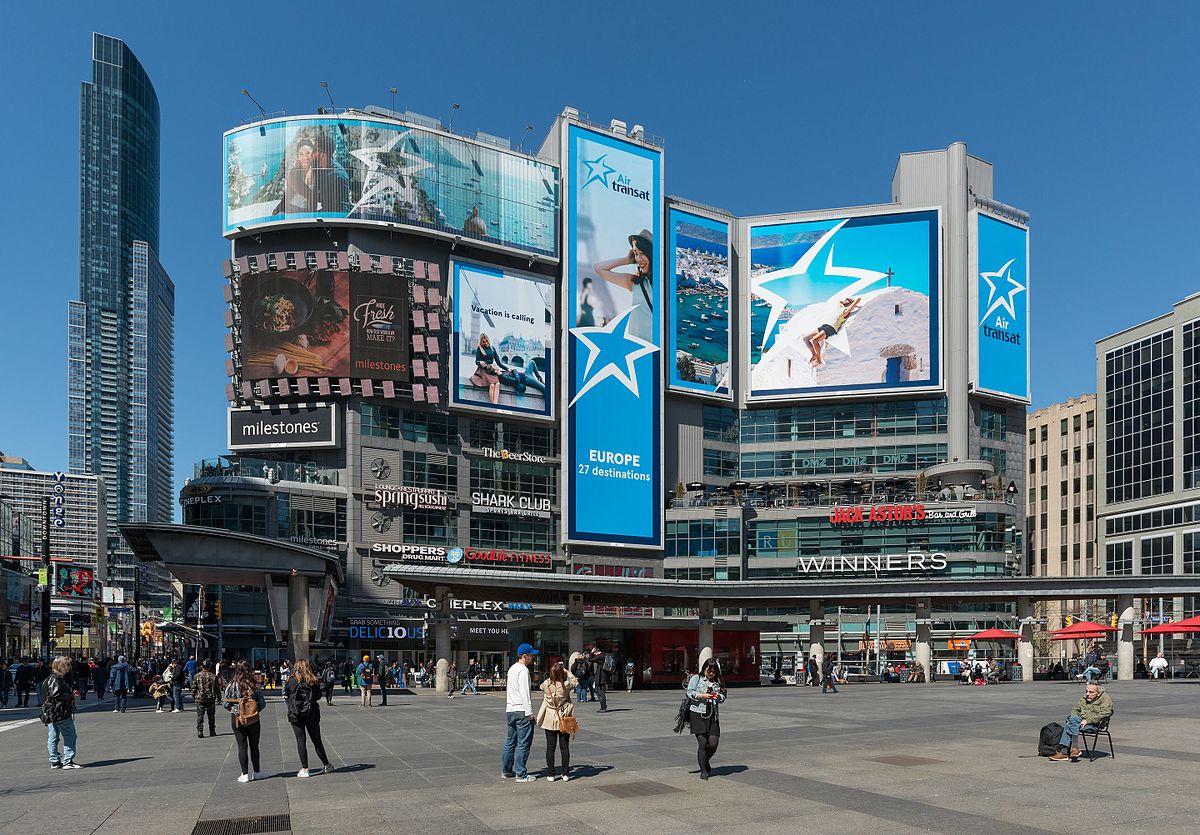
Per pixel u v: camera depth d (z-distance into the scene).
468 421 107.38
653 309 118.31
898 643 102.38
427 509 102.44
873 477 118.50
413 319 103.81
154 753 23.45
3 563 105.69
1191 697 39.16
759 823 13.44
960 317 121.19
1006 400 122.38
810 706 36.59
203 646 89.56
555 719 17.31
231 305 102.19
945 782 16.72
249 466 96.69
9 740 27.78
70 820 14.48
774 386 124.12
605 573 110.56
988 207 125.38
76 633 130.25
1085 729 19.48
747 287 127.56
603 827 13.29
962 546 105.31
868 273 123.12
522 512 108.31
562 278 113.75
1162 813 13.84
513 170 111.19
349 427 99.06
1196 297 102.81
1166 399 106.50
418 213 104.12
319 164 101.75
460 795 15.91
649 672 56.44
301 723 18.42
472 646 98.75
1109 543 114.56
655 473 115.12
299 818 14.26
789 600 67.50
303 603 51.53
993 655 101.69
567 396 110.88
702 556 112.62
